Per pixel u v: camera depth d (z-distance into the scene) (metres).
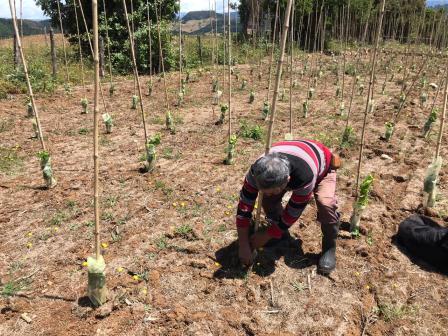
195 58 17.73
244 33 21.73
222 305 2.98
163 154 5.96
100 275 2.79
